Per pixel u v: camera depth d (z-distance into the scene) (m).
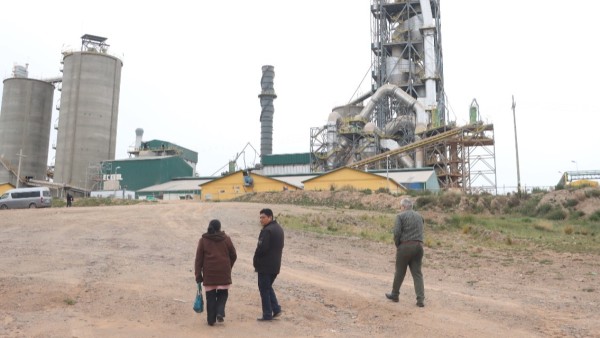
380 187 65.00
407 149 80.12
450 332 7.72
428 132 84.06
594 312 9.30
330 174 68.31
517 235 25.61
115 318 7.89
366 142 89.12
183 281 10.97
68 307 8.45
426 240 21.61
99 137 102.56
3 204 38.72
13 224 22.83
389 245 19.58
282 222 26.11
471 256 17.50
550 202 43.22
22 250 14.79
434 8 102.31
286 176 85.06
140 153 109.25
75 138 100.94
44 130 116.88
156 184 93.44
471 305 9.74
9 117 113.06
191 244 17.64
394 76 98.62
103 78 104.62
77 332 7.02
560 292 11.39
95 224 23.17
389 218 31.45
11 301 8.59
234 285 10.97
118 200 54.78
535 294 11.13
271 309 8.23
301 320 8.27
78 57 103.94
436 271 14.33
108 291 9.66
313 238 21.02
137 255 14.66
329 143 94.38
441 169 80.56
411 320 8.45
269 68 126.25
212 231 7.77
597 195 41.03
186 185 88.81
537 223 33.38
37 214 28.61
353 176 67.12
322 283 11.77
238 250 17.02
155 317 8.03
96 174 97.81
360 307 9.41
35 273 11.19
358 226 27.02
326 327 7.92
